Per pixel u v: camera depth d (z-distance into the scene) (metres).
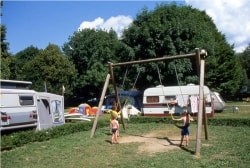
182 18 42.66
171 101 33.50
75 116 32.50
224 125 25.23
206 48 43.53
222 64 56.09
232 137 18.81
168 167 12.08
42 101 21.47
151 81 42.81
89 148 16.34
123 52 43.78
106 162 13.28
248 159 13.03
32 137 18.16
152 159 13.48
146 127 24.70
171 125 25.86
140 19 44.06
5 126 17.66
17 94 18.64
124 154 14.80
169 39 41.19
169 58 18.22
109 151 15.55
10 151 15.80
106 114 40.19
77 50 68.12
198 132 14.62
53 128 20.38
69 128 21.80
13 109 18.25
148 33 41.81
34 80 60.94
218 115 34.25
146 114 34.88
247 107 46.94
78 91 67.56
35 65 61.19
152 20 42.34
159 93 34.22
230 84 58.78
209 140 18.05
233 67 59.28
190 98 31.55
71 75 63.62
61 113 23.70
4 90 17.78
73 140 18.88
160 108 34.12
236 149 15.13
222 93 63.03
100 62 65.81
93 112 40.22
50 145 17.33
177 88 33.34
